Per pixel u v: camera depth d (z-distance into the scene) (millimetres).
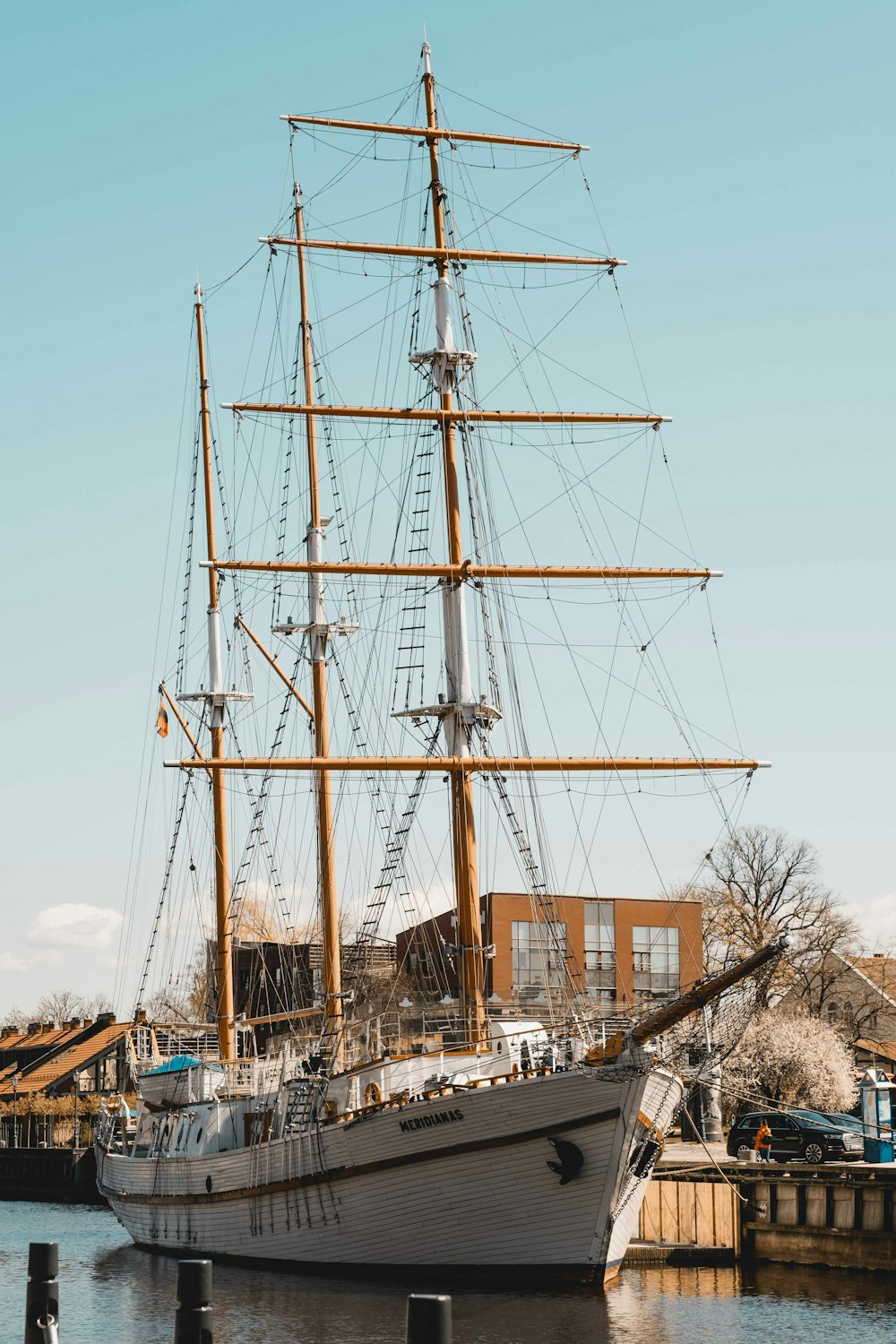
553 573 52344
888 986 99000
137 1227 55344
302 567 53094
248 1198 46031
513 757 49781
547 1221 38656
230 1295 39906
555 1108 38156
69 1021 125375
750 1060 75750
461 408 53719
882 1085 50781
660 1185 48562
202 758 51688
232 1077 53000
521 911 82125
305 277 64875
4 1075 117500
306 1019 62531
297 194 65062
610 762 49688
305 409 55250
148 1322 38969
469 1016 45562
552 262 54438
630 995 85312
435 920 59531
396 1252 41031
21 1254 56156
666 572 52906
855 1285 42125
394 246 54344
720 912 91438
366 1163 41375
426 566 51312
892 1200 43719
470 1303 38062
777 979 86750
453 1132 39469
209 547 67812
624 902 86875
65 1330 37844
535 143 54844
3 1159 97562
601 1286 38750
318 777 57031
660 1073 38562
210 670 66812
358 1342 33594
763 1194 47094
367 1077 42719
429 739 50781
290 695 61062
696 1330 35344
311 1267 43312
